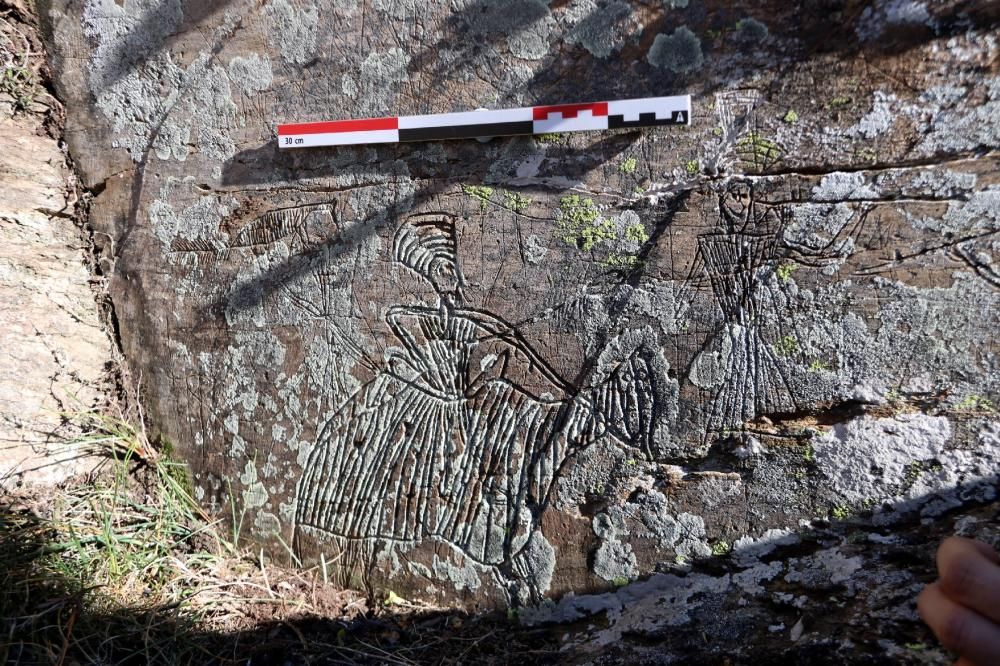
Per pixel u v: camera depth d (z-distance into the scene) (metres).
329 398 2.11
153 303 2.24
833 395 1.75
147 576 2.13
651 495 1.89
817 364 1.76
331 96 1.97
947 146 1.63
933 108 1.63
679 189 1.80
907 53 1.63
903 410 1.71
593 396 1.91
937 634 1.20
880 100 1.66
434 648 1.95
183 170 2.14
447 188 1.94
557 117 1.83
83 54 2.17
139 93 2.13
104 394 2.35
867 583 1.62
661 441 1.88
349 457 2.11
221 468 2.24
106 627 1.92
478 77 1.87
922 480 1.70
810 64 1.68
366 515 2.11
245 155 2.07
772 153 1.73
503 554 2.00
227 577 2.18
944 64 1.61
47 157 2.27
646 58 1.76
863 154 1.68
